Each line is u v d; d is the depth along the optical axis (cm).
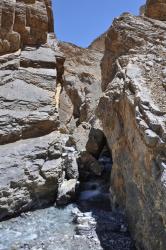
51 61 2083
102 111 1717
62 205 1558
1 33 2006
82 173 1838
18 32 2106
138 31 2159
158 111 1188
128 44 2112
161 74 1566
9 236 1281
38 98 1841
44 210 1516
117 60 1952
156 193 1038
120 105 1501
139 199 1198
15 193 1453
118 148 1498
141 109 1226
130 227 1279
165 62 1716
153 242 1052
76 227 1320
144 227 1130
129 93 1396
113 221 1360
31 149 1605
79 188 1734
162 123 1123
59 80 2359
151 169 1078
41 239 1253
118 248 1183
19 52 2045
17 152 1575
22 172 1505
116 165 1527
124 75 1619
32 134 1717
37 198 1530
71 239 1241
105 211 1482
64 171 1739
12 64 1952
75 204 1567
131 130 1310
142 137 1153
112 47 2272
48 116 1769
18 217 1440
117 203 1484
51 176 1555
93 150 1961
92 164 1873
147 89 1372
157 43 2034
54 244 1211
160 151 1053
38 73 1989
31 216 1452
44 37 2208
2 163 1504
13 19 2053
